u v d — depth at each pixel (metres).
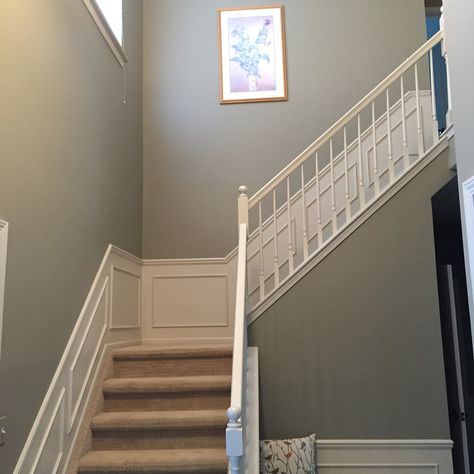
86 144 3.15
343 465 3.31
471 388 4.34
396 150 4.27
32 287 2.35
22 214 2.27
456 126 2.59
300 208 4.34
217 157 4.65
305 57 4.76
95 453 2.79
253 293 4.21
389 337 3.42
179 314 4.40
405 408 3.36
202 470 2.59
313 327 3.45
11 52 2.21
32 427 2.29
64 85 2.81
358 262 3.50
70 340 2.76
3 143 2.12
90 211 3.18
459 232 4.83
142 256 4.51
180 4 4.90
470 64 2.43
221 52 4.79
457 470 3.73
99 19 3.41
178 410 3.08
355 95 4.66
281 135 4.65
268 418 3.38
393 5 4.78
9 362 2.11
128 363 3.39
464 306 4.65
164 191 4.62
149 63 4.81
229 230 4.54
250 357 3.29
